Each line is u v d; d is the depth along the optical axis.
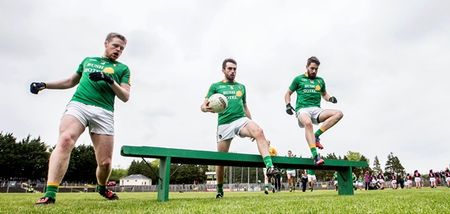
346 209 2.57
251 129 4.95
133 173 102.62
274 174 4.49
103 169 4.52
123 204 3.35
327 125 5.62
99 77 3.75
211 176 84.38
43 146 62.44
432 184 26.27
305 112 5.81
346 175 5.80
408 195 4.92
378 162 98.25
